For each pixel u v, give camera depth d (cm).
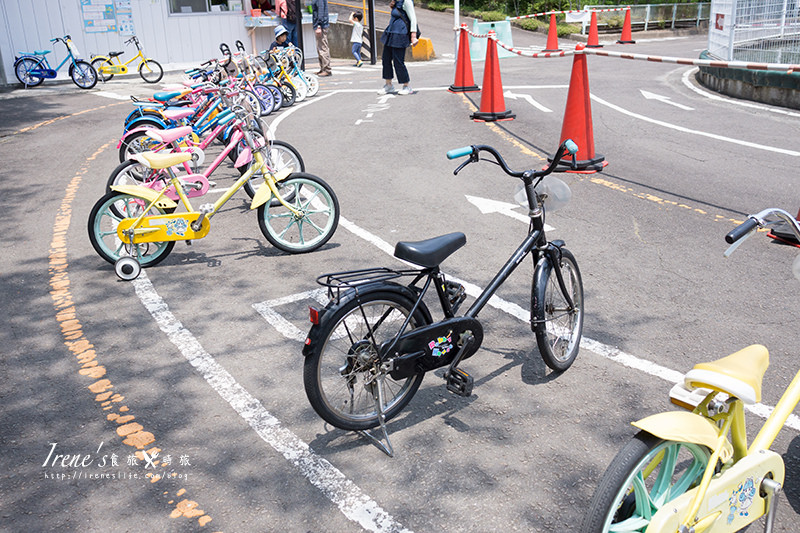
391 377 372
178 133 652
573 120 877
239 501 332
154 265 620
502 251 635
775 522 309
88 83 1736
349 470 353
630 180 841
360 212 756
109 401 414
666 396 409
